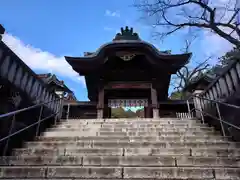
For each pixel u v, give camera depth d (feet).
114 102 42.73
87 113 45.06
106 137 16.47
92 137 16.65
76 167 10.66
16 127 15.88
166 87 42.65
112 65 39.93
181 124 21.61
